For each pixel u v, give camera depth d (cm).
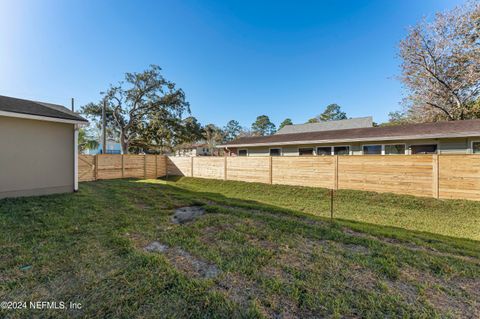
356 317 157
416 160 673
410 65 1428
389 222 499
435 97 1410
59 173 611
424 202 630
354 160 777
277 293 183
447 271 222
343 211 598
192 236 311
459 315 160
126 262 229
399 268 226
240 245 281
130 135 2334
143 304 167
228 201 580
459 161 612
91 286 188
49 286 187
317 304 170
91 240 286
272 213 466
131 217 399
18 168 536
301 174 889
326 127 1739
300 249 272
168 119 2252
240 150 1432
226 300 173
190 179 1203
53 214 399
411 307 167
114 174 1115
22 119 540
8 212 400
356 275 212
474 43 1227
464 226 470
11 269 211
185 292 182
